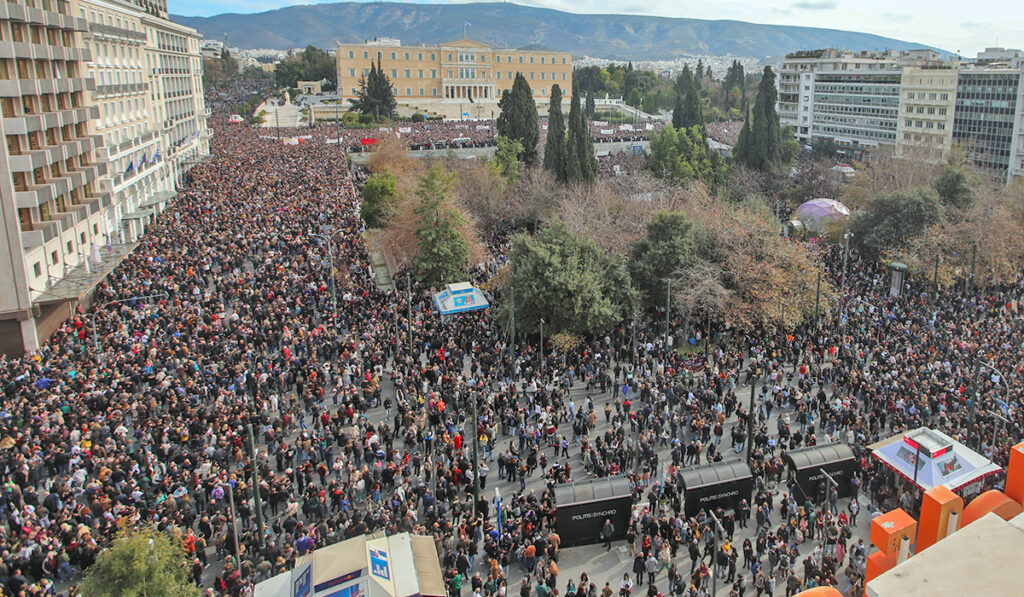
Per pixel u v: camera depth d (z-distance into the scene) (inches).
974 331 1823.3
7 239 1658.5
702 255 2021.4
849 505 1165.7
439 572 832.9
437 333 1814.7
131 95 3085.6
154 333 1668.3
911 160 3558.1
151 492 1096.8
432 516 1072.2
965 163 3934.5
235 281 2027.6
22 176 1785.2
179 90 4124.0
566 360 1755.7
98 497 1030.4
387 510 1091.9
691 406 1386.6
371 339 1701.5
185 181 3688.5
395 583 780.0
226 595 909.8
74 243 2059.5
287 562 950.4
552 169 3472.0
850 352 1702.8
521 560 1052.5
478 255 2496.3
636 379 1578.5
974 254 2239.2
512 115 4010.8
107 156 2395.4
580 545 1109.1
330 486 1141.7
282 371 1515.7
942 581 289.6
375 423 1462.8
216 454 1184.8
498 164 3467.0
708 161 3890.3
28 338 1715.1
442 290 2150.6
